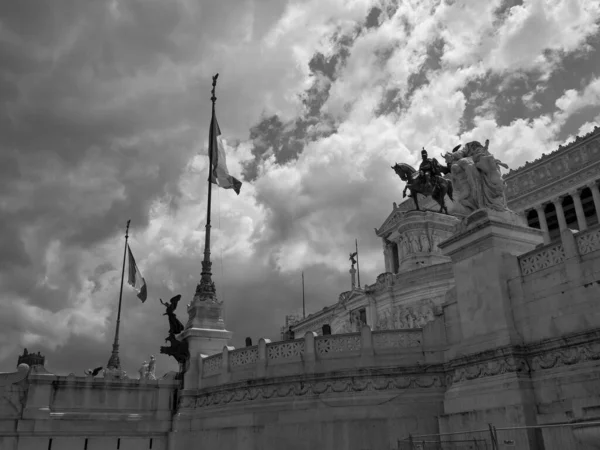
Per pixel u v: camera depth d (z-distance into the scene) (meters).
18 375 25.84
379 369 22.36
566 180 68.62
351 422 21.66
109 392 27.11
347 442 21.47
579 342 16.94
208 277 31.89
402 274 52.72
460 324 21.62
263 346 24.62
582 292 17.22
